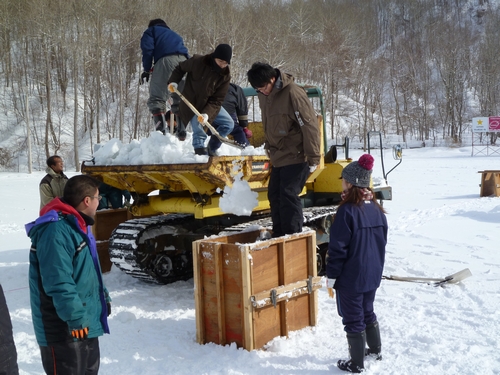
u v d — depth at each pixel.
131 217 6.85
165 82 6.02
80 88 43.69
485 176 13.75
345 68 54.28
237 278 3.94
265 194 5.77
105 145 5.93
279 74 4.44
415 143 47.25
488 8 81.44
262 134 7.18
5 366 2.30
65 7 37.06
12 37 44.84
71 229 2.71
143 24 40.00
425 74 59.22
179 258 6.23
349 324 3.46
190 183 5.28
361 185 3.46
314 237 4.47
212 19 39.00
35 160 36.94
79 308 2.61
